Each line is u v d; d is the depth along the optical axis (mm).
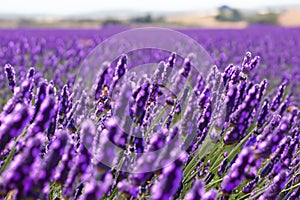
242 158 2006
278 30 27469
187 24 59688
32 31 24719
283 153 2633
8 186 1528
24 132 2211
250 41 17234
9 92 6434
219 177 2822
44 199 1646
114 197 2271
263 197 2273
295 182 3072
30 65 9719
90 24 58781
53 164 1597
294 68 10602
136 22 61844
